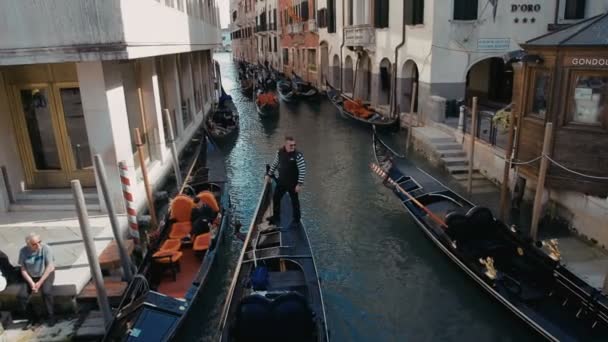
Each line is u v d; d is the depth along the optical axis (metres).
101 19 6.69
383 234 8.82
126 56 6.89
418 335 6.15
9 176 8.31
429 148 12.82
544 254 6.12
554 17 14.11
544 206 8.36
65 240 7.09
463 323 6.31
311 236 8.82
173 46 10.94
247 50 57.22
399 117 16.66
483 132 12.17
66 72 8.39
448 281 7.20
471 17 14.12
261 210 7.94
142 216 8.45
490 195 9.93
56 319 5.88
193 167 11.20
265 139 17.44
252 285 5.75
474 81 18.31
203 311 6.31
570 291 5.66
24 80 8.38
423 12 14.99
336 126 19.19
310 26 29.83
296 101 26.56
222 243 7.97
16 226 7.61
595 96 7.16
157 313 5.30
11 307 5.81
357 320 6.46
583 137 7.32
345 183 11.76
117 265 6.48
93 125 7.56
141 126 11.13
